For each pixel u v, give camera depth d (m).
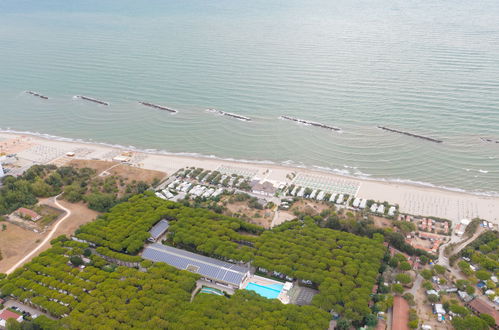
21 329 185.75
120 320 184.50
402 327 182.75
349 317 183.75
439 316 188.25
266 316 182.62
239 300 192.12
